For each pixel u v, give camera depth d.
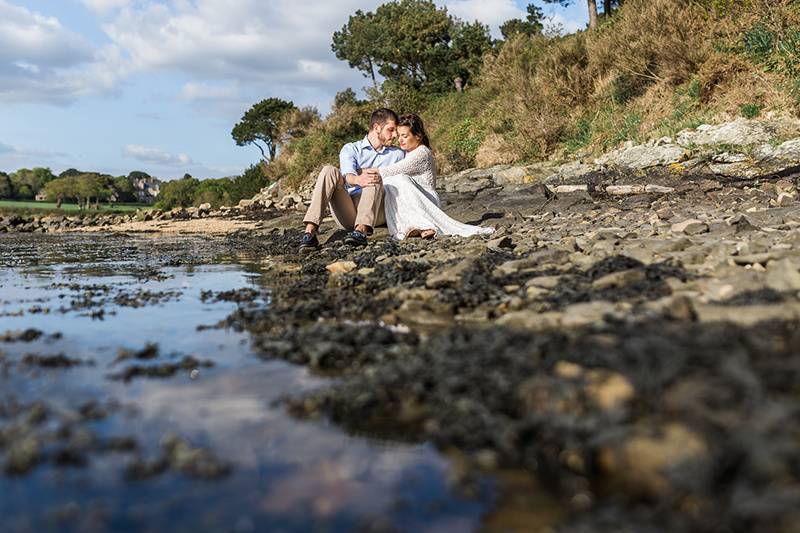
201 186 67.88
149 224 13.32
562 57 15.99
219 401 1.63
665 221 5.53
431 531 1.01
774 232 4.12
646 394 1.35
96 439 1.37
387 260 4.52
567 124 14.51
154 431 1.43
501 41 30.31
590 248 4.16
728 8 12.09
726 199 6.66
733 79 11.27
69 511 1.07
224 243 8.02
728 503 1.01
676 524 0.98
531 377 1.52
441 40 30.34
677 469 1.10
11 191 104.31
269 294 3.43
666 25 12.78
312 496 1.13
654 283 2.76
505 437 1.30
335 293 3.39
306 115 30.17
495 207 8.83
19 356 2.11
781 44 10.89
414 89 28.47
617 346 1.59
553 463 1.23
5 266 5.30
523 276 3.36
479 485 1.16
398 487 1.16
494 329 2.00
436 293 3.02
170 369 1.91
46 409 1.57
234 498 1.12
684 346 1.51
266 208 15.98
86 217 15.23
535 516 1.05
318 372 1.88
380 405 1.55
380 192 5.84
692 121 10.99
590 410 1.35
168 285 3.91
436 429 1.40
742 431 1.12
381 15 36.84
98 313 2.92
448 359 1.69
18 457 1.26
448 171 17.06
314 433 1.41
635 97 13.35
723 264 3.09
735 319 1.90
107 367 1.97
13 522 1.03
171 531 1.01
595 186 9.35
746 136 9.58
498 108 17.83
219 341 2.32
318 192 5.82
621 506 1.07
